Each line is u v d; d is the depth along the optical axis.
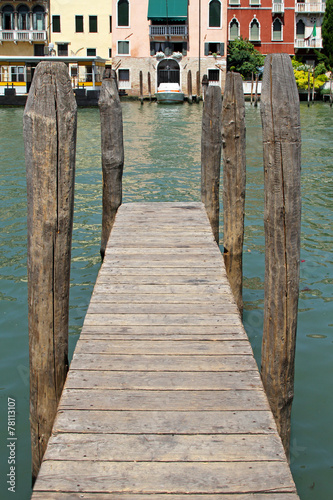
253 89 41.72
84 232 8.91
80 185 12.30
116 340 3.98
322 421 4.25
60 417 3.11
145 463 2.79
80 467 2.76
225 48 41.97
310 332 5.61
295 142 3.36
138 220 7.33
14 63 38.34
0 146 18.20
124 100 42.12
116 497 2.59
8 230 8.84
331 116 29.73
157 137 20.77
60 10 43.28
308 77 37.72
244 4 43.34
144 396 3.31
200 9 41.31
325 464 3.81
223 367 3.63
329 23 42.94
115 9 41.56
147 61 42.06
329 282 6.90
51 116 3.13
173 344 3.93
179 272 5.39
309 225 9.28
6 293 6.49
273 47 44.16
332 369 4.93
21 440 4.07
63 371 3.55
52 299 3.40
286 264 3.49
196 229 6.90
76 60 37.66
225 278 5.24
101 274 5.34
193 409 3.19
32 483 3.68
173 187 12.08
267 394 3.74
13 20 43.44
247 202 10.62
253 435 2.99
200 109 34.69
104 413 3.15
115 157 7.45
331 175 13.30
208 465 2.78
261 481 2.68
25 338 5.48
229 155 5.97
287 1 43.28
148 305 4.61
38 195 3.24
